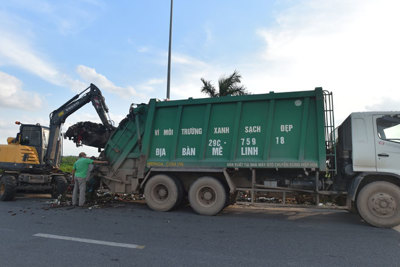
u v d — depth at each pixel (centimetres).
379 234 604
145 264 427
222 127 868
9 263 428
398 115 721
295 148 786
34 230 630
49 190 1285
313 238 570
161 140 940
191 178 912
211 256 462
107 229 641
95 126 1195
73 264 426
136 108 975
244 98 847
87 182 1033
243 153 832
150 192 902
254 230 639
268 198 898
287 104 810
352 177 752
